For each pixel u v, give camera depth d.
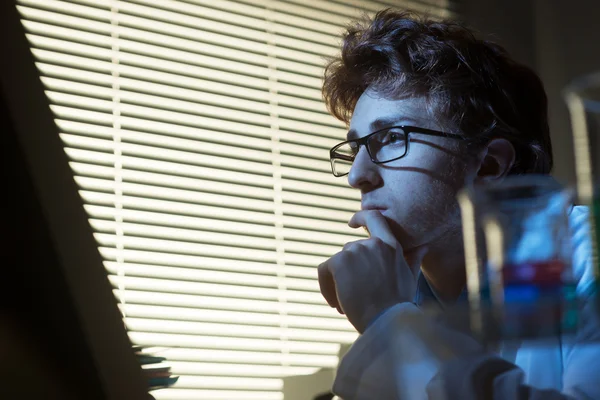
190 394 2.24
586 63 2.65
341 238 2.68
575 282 0.62
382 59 1.12
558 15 2.74
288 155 2.67
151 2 2.55
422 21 1.16
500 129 1.08
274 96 2.69
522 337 0.60
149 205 2.36
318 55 2.79
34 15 2.33
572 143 2.57
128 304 2.23
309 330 2.51
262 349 2.41
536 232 0.60
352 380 0.75
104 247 2.25
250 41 2.70
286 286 2.53
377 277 0.87
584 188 0.66
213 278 2.40
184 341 2.30
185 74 2.54
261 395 2.35
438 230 1.05
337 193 2.72
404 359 0.73
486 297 0.63
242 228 2.50
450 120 1.07
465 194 0.65
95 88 2.37
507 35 2.80
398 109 1.08
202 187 2.47
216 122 2.56
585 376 0.69
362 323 0.83
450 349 0.70
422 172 1.05
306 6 2.82
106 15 2.46
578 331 0.64
